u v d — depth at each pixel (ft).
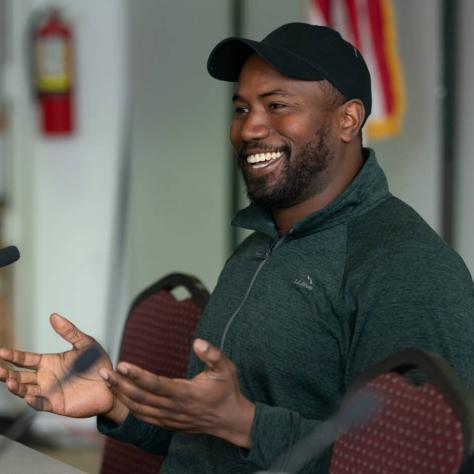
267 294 16.53
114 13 40.40
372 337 14.90
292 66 16.21
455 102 36.29
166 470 17.38
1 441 17.56
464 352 14.49
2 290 41.11
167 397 12.84
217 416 13.34
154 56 40.27
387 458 12.40
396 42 36.81
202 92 39.83
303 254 16.48
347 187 16.67
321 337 15.81
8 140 40.98
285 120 16.43
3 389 40.81
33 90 40.68
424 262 15.11
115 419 17.01
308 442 13.53
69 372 16.06
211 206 40.09
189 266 40.50
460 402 11.63
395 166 37.17
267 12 38.37
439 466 11.62
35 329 41.55
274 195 16.67
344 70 16.58
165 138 40.42
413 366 12.75
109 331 41.14
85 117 40.68
